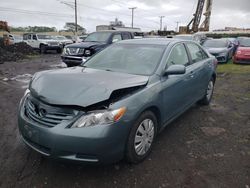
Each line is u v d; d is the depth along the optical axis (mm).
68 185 2803
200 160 3354
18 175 2957
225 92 7266
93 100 2670
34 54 21906
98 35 11234
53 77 3113
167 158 3389
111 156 2768
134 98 2973
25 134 2979
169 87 3670
